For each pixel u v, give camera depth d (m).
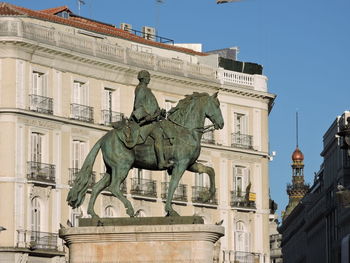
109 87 130.88
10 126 120.62
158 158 55.22
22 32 121.19
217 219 141.75
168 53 141.50
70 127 126.25
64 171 125.38
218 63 145.00
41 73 124.00
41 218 122.62
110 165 55.56
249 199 145.38
